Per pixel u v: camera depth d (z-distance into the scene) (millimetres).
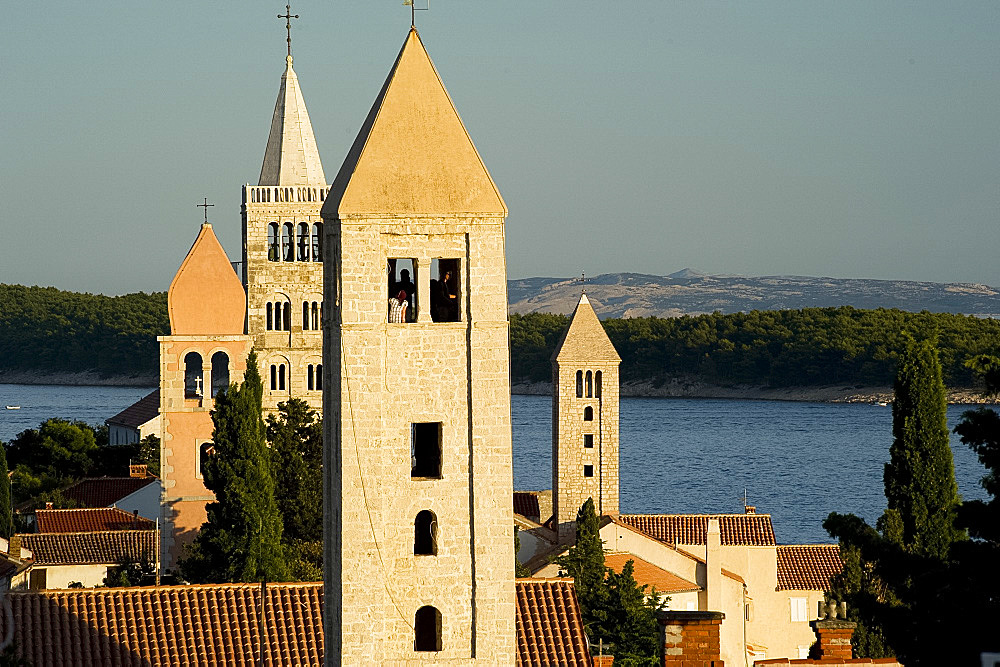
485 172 173125
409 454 172500
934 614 163375
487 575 173625
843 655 169000
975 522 165625
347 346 170750
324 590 183375
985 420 167125
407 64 175500
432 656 173250
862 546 178750
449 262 183125
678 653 157000
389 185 171125
